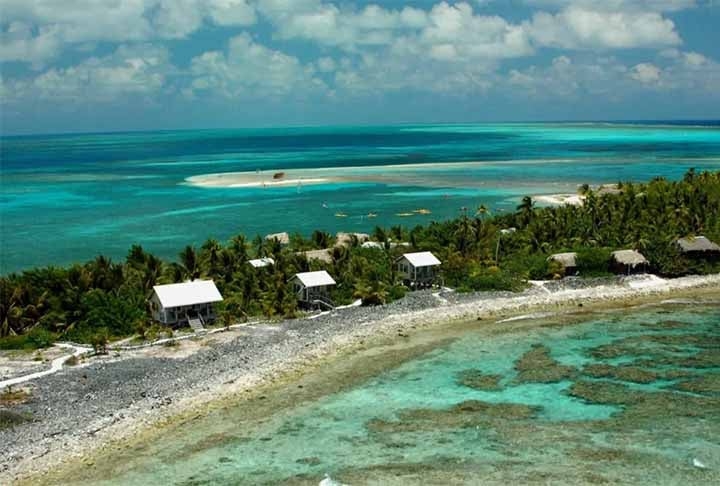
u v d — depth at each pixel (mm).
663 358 67312
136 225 157750
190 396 58906
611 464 45875
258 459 48094
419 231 116875
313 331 76500
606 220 115938
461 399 58125
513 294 91250
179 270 86875
